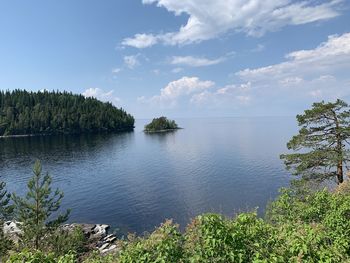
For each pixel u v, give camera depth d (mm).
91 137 166125
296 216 12711
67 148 117938
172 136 180625
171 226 7832
